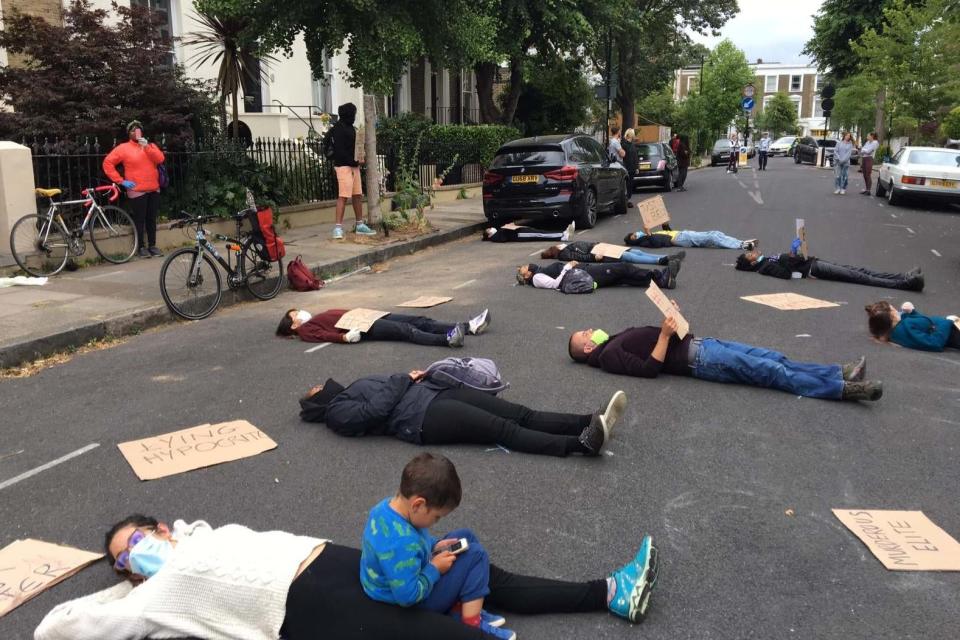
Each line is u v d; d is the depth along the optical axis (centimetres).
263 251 877
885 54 3166
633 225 1479
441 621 262
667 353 568
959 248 1188
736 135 4506
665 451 443
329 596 263
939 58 3053
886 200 1945
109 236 1026
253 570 267
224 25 1305
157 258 1063
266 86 1831
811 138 4891
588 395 534
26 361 639
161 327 761
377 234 1262
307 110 1920
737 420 487
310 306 849
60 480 416
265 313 816
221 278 882
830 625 289
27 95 1020
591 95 3128
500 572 302
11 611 304
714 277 951
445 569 277
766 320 738
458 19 1205
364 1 1060
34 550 346
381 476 414
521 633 288
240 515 374
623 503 383
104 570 333
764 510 376
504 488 398
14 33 1059
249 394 547
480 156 2198
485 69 2348
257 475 417
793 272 941
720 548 343
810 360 615
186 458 439
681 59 3816
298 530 359
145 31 1127
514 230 1327
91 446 461
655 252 1145
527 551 340
